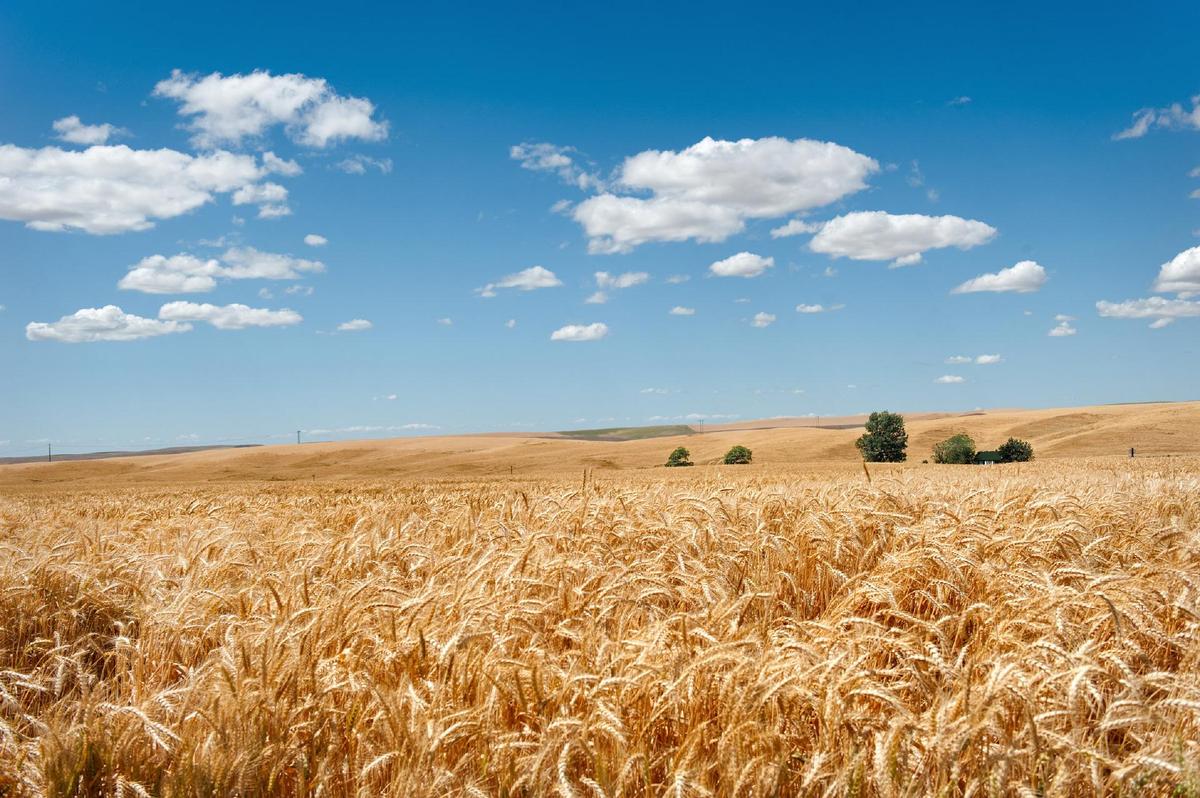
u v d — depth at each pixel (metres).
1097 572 4.99
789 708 3.19
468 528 7.93
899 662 3.72
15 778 3.02
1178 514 8.39
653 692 3.41
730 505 7.70
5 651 4.81
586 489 9.48
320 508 13.42
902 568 5.08
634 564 5.42
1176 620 4.24
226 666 3.56
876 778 2.75
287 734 3.21
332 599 4.74
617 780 2.82
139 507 16.34
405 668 3.76
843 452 120.06
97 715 3.46
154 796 2.95
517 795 2.85
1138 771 2.88
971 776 2.94
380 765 3.07
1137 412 136.50
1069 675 3.26
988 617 4.36
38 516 14.27
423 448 150.88
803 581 5.61
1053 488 11.11
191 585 5.66
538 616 4.51
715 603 4.48
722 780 2.80
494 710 3.37
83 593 5.45
